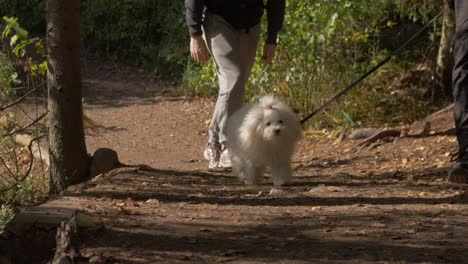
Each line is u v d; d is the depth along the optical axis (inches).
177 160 384.8
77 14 281.1
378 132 380.8
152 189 244.8
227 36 287.3
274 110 245.1
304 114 474.0
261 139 247.1
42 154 379.9
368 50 544.1
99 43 717.3
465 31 246.5
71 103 285.6
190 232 175.5
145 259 150.2
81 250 157.9
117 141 438.6
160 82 633.0
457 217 191.9
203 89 570.6
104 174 284.5
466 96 249.9
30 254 175.3
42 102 479.8
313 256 153.6
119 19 698.8
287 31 459.8
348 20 493.4
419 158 324.5
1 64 343.6
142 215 195.9
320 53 482.6
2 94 350.6
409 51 565.0
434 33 521.7
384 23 583.2
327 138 418.3
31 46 669.9
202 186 255.9
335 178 277.9
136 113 518.3
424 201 216.7
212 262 149.0
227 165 312.8
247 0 286.8
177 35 647.1
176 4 665.6
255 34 294.8
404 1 527.2
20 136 398.6
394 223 185.6
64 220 177.3
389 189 243.0
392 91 526.6
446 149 333.4
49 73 285.1
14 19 291.0
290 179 260.5
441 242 164.9
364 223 185.6
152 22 687.1
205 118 507.5
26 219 178.7
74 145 287.6
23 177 313.1
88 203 209.8
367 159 337.4
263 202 219.8
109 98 567.8
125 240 165.9
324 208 207.3
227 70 288.8
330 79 488.1
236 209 207.6
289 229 179.6
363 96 500.7
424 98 521.7
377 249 159.2
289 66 473.4
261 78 464.4
